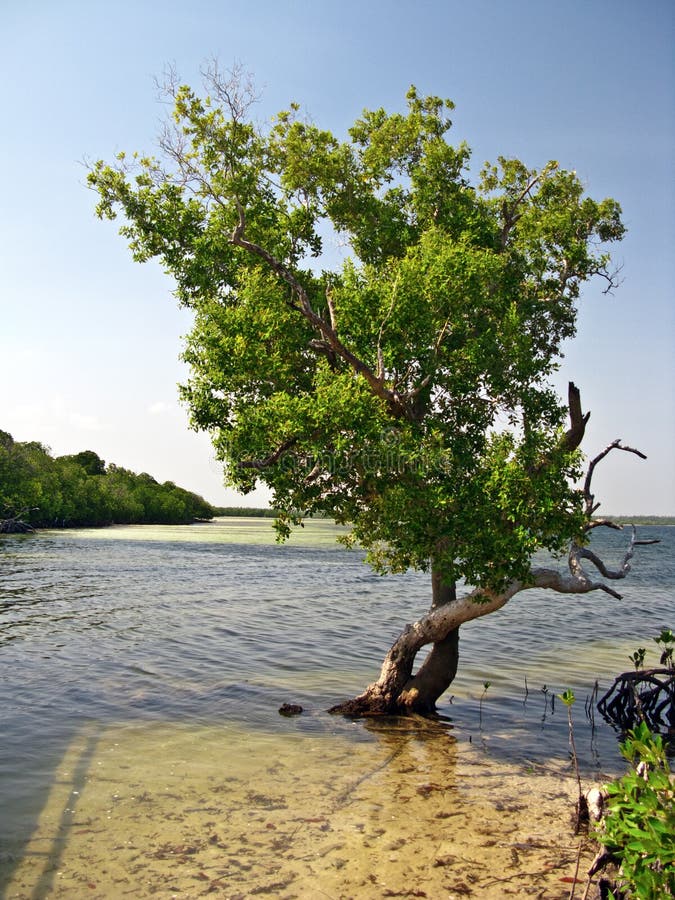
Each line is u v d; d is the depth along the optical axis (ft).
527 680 57.06
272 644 68.69
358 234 52.13
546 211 53.78
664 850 15.10
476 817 29.84
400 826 28.66
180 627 76.54
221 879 23.82
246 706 46.57
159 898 22.50
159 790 31.76
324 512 44.21
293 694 50.19
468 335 46.11
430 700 46.19
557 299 53.21
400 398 42.96
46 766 34.17
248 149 47.70
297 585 125.18
